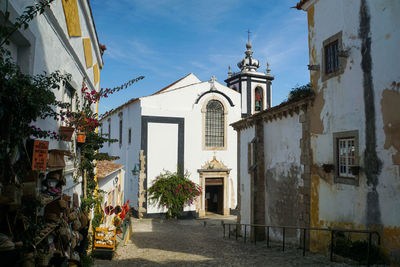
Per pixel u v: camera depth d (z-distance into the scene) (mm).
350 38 8883
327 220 9609
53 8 5766
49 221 5199
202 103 26344
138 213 24109
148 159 24531
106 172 12586
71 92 7914
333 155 9477
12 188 3508
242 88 28641
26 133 4062
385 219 7434
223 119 27188
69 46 7039
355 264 7402
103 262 9047
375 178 7793
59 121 6664
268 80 29562
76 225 6938
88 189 9625
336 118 9398
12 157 3725
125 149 28469
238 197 17469
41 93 4148
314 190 10445
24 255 3816
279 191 13062
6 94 3396
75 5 7297
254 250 11203
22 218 3756
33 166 4164
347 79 8953
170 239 14797
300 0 11266
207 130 26703
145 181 24328
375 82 7941
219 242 14102
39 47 5148
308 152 10859
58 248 5465
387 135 7516
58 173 5777
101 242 9609
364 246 7758
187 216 25047
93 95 8078
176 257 9945
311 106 10742
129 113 27875
